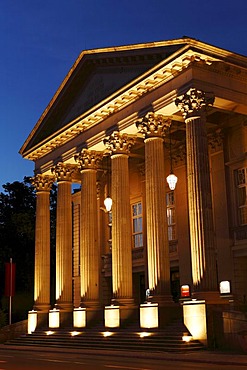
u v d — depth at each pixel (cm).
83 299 3288
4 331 3806
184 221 3481
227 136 3225
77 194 4675
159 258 2697
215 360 1859
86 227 3372
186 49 2530
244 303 2450
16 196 6206
